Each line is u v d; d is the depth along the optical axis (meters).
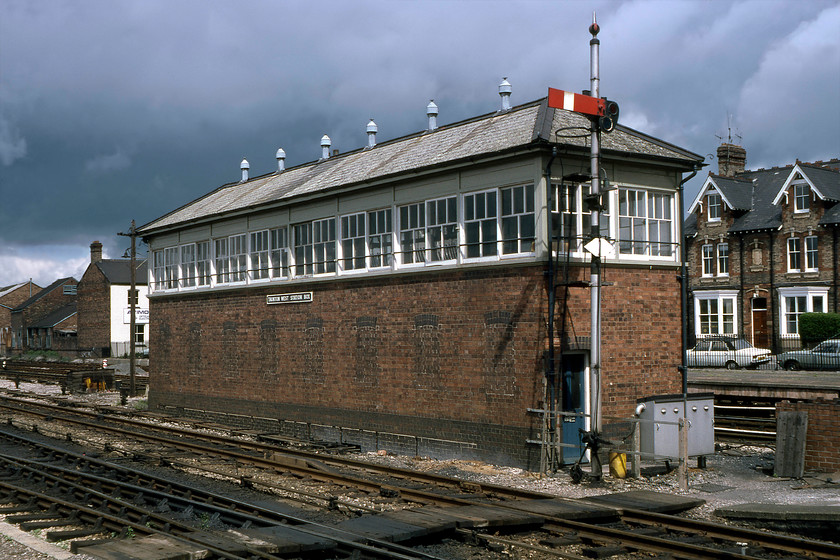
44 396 31.45
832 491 12.64
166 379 26.56
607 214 15.95
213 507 11.09
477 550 9.16
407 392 17.48
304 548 8.80
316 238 20.56
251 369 22.48
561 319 14.93
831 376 28.84
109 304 66.12
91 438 19.77
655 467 15.04
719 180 44.91
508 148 15.16
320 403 19.94
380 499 12.06
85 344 69.75
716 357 37.94
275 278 21.91
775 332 41.75
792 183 41.34
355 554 8.61
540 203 14.92
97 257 70.69
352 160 22.19
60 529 10.32
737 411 21.72
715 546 9.20
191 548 8.55
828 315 38.59
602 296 15.73
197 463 15.62
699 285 45.56
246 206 22.48
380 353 18.22
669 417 14.59
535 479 13.90
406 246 17.84
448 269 16.58
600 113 13.53
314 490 12.84
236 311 23.23
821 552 8.73
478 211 16.19
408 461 16.31
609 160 15.95
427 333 17.06
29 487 13.24
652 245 16.73
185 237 26.05
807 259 40.78
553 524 10.09
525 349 15.03
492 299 15.70
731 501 11.88
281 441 19.09
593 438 13.55
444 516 10.01
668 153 17.05
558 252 14.99
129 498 12.38
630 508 10.76
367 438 18.48
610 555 8.98
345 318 19.27
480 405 15.83
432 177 17.12
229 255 23.92
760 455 16.80
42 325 78.31
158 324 27.19
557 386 14.77
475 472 14.64
